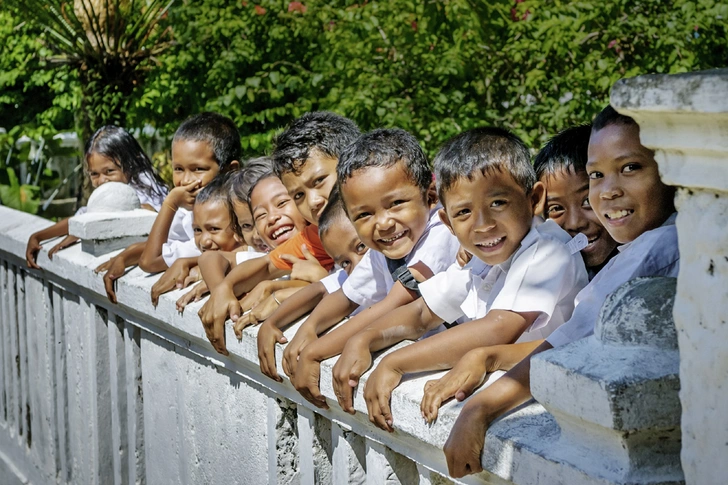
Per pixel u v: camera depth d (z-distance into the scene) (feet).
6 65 29.96
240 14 22.79
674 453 4.79
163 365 10.99
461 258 7.55
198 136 12.85
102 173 16.57
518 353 6.23
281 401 8.65
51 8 24.90
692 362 4.37
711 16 18.24
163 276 10.61
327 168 9.36
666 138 4.27
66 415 14.05
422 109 19.21
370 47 19.77
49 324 14.33
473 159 6.63
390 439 6.86
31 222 15.75
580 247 6.92
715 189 4.15
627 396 4.60
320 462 8.22
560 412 5.01
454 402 5.92
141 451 12.12
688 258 4.35
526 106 19.01
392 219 7.62
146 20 24.30
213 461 9.92
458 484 6.19
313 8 20.97
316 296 8.64
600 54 18.43
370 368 6.96
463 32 18.95
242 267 9.60
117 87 24.25
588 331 5.97
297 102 21.95
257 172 11.24
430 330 7.68
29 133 30.78
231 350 9.00
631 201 6.39
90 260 12.57
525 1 19.35
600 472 4.80
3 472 16.66
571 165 7.73
